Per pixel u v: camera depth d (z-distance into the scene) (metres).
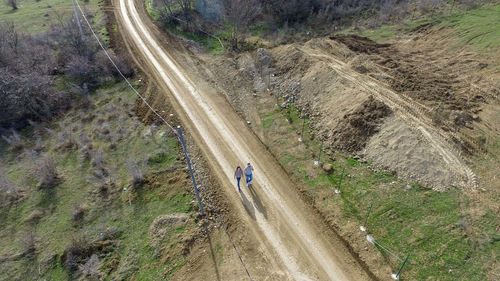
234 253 12.27
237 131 18.50
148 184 15.49
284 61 22.55
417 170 13.48
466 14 25.62
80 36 28.14
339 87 18.31
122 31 31.83
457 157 13.90
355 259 11.68
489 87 17.83
